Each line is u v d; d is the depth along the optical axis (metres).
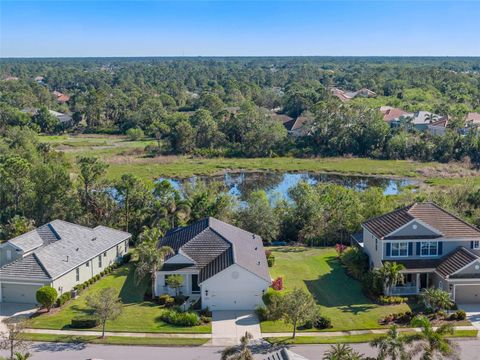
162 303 44.84
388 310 43.25
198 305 44.28
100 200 66.00
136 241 61.25
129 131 147.38
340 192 66.94
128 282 50.53
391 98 195.62
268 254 55.06
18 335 35.09
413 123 140.75
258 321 41.41
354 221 60.66
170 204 63.56
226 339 38.19
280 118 153.25
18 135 115.50
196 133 129.62
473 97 190.75
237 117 134.62
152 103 167.38
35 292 44.91
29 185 65.69
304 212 64.69
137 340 37.81
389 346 30.16
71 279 47.53
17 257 48.31
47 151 99.75
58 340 37.78
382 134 124.94
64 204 65.81
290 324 40.59
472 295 44.31
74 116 166.12
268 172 111.44
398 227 47.31
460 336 37.94
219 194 72.38
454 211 64.25
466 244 47.72
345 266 54.03
